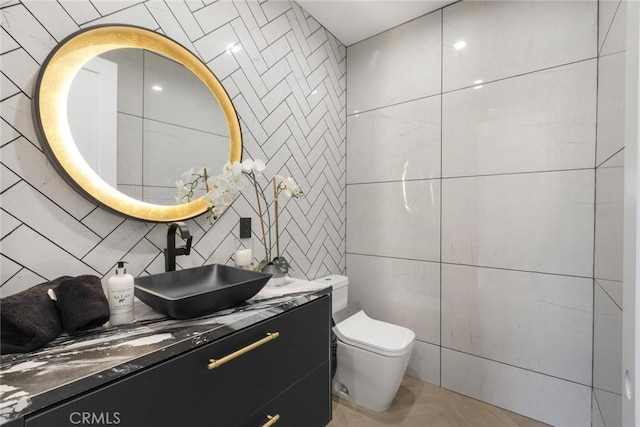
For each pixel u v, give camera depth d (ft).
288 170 5.92
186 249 3.97
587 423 4.87
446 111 6.21
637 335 1.62
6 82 2.79
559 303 5.12
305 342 3.86
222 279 4.17
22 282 2.88
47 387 1.82
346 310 7.06
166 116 4.01
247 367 3.07
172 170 4.08
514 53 5.46
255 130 5.23
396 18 6.56
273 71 5.57
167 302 2.76
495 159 5.68
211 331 2.73
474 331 5.96
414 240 6.68
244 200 5.07
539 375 5.31
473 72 5.89
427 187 6.48
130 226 3.69
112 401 2.06
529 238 5.37
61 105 3.09
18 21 2.85
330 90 7.08
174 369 2.43
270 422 3.27
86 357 2.20
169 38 3.96
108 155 3.45
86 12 3.28
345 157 7.69
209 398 2.70
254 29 5.20
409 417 5.47
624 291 1.94
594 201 4.77
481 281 5.87
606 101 4.12
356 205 7.55
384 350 5.15
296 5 6.08
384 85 7.04
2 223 2.77
